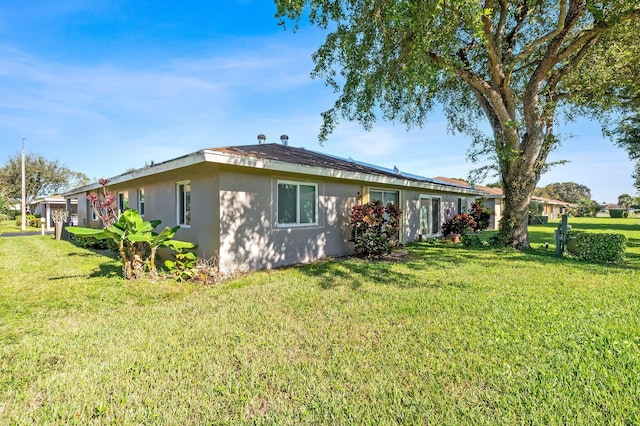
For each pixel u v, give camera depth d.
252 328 3.86
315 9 7.81
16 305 4.74
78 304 4.81
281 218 8.09
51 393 2.55
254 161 6.57
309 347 3.34
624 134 17.14
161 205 9.24
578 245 8.90
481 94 11.69
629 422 2.16
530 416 2.23
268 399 2.47
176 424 2.20
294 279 6.47
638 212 53.44
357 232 9.44
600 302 4.80
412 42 7.62
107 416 2.29
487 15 8.21
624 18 8.02
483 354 3.13
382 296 5.18
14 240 14.92
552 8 10.16
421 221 14.02
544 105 10.58
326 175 8.33
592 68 10.16
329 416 2.26
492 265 7.94
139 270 6.59
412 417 2.24
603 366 2.88
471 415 2.24
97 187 13.23
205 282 6.10
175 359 3.09
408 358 3.07
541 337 3.50
